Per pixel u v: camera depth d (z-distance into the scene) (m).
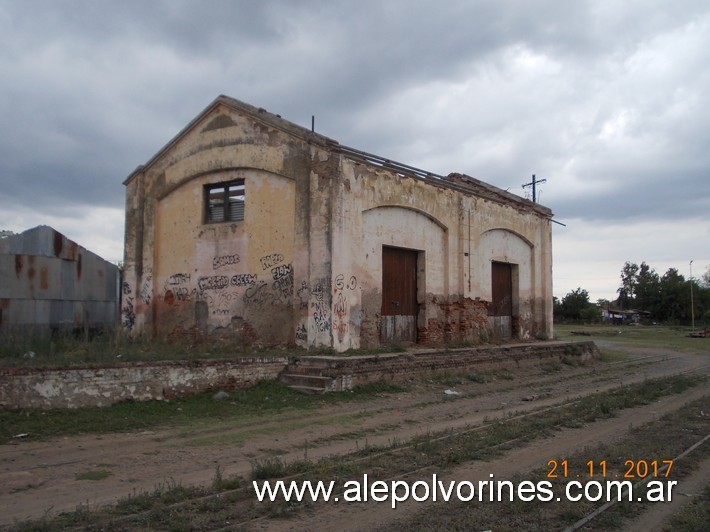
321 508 6.82
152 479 7.95
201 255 20.20
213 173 20.22
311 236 17.58
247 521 6.33
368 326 18.62
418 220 20.80
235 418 12.36
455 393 16.23
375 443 10.27
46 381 11.35
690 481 8.09
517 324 26.27
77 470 8.30
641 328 66.81
